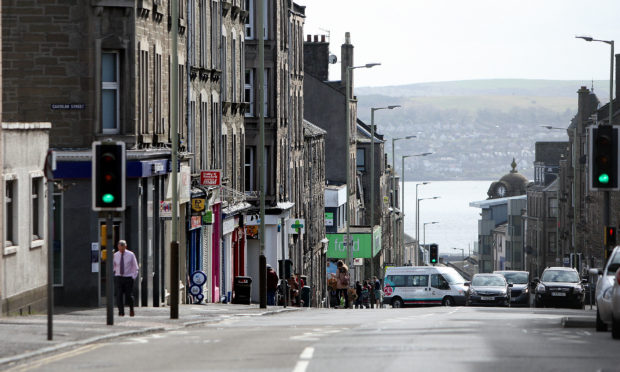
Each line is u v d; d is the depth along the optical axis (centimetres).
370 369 2411
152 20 5797
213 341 3281
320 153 13012
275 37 9506
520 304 9612
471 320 4784
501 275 9262
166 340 3384
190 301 6600
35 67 5338
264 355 2766
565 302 8775
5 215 4244
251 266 9350
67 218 5272
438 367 2448
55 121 5350
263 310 6050
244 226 8994
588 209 15088
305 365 2489
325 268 13112
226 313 5453
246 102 8788
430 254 12938
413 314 5866
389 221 18462
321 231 12875
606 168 3966
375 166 16988
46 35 5334
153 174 5684
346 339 3306
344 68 15762
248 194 9225
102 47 5350
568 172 17650
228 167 8219
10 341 3200
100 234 5319
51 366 2622
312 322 4706
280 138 9756
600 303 3575
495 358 2656
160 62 6003
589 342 3203
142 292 5691
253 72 9362
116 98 5447
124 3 5366
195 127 7012
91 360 2742
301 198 11269
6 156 4250
